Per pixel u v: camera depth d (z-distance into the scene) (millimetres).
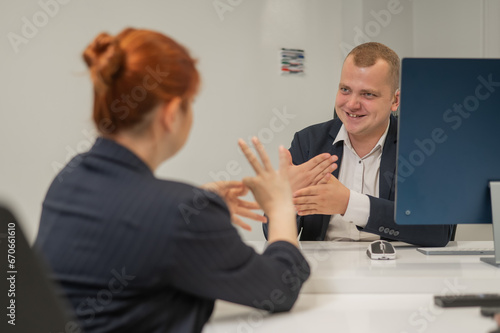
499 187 1319
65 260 833
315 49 4484
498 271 1233
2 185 3506
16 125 3518
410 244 1748
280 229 1056
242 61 4258
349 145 2059
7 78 3488
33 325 610
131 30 912
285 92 4406
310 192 1656
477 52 3889
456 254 1507
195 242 834
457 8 4051
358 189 2053
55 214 870
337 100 1958
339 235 2010
